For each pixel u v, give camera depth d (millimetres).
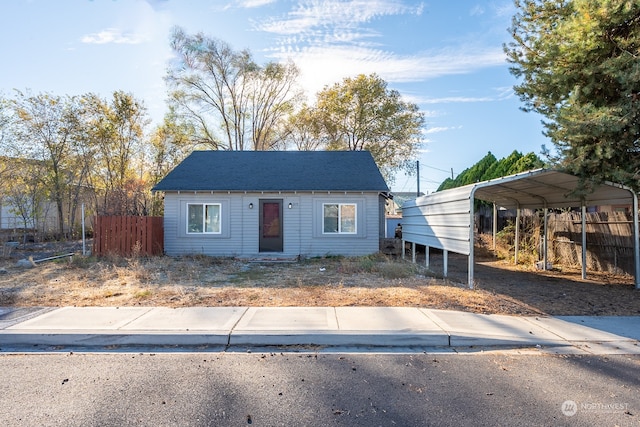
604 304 6980
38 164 18875
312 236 14352
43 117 18734
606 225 10820
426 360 4406
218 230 14352
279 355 4570
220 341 4980
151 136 24062
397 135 28672
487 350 4781
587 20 6797
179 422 2977
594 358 4449
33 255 13969
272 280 9055
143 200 19375
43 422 2965
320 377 3887
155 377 3875
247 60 29469
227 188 13992
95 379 3820
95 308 6289
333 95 29156
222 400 3361
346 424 2959
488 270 11617
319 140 30812
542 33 8094
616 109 6570
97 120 20609
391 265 10219
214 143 29141
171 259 12820
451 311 6188
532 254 13398
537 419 3033
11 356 4520
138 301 6785
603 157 6949
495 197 12477
